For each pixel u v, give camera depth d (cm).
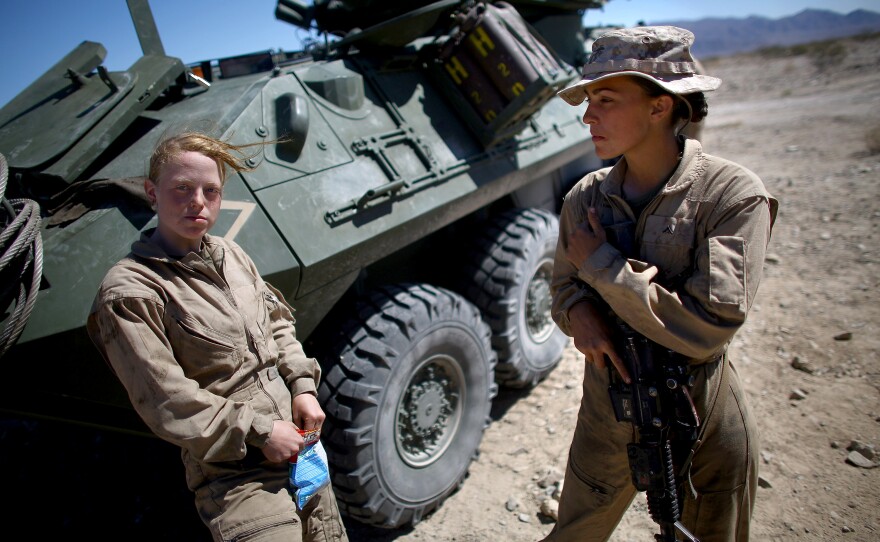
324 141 286
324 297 270
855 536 243
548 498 295
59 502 338
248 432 161
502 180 367
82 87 301
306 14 445
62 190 249
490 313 360
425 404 301
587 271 164
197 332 164
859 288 433
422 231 314
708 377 166
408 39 338
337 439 267
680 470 165
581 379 399
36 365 207
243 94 282
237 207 242
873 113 1152
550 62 349
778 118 1305
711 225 157
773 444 298
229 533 162
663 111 157
